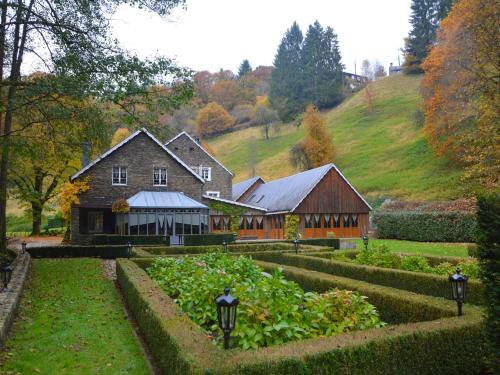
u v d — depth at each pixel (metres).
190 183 32.69
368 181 49.50
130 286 9.79
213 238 27.69
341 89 98.81
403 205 38.19
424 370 5.01
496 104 28.05
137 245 25.89
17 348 7.08
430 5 86.56
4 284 10.02
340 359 4.54
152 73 13.95
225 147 92.19
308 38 100.75
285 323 5.51
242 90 109.69
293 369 4.27
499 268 4.62
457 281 6.02
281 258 15.98
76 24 14.32
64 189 29.00
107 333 7.95
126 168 31.19
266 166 74.06
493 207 4.70
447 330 5.25
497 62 29.31
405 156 53.16
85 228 31.09
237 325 5.52
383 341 4.84
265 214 38.78
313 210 35.88
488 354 5.07
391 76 95.75
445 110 40.28
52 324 8.52
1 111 13.88
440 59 40.81
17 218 55.66
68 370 6.15
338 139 71.69
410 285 9.50
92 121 15.03
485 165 28.80
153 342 6.46
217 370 4.02
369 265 11.89
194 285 7.86
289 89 98.62
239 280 8.59
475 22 30.75
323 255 15.15
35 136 16.47
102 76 13.79
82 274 15.17
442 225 28.58
